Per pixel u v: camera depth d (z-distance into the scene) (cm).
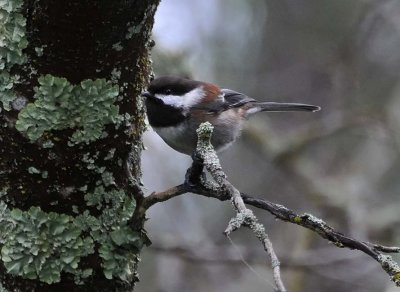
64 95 504
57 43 491
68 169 518
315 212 1330
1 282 524
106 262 534
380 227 1256
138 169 568
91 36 488
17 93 504
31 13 487
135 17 493
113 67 510
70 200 523
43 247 518
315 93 1627
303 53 1659
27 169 515
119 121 524
